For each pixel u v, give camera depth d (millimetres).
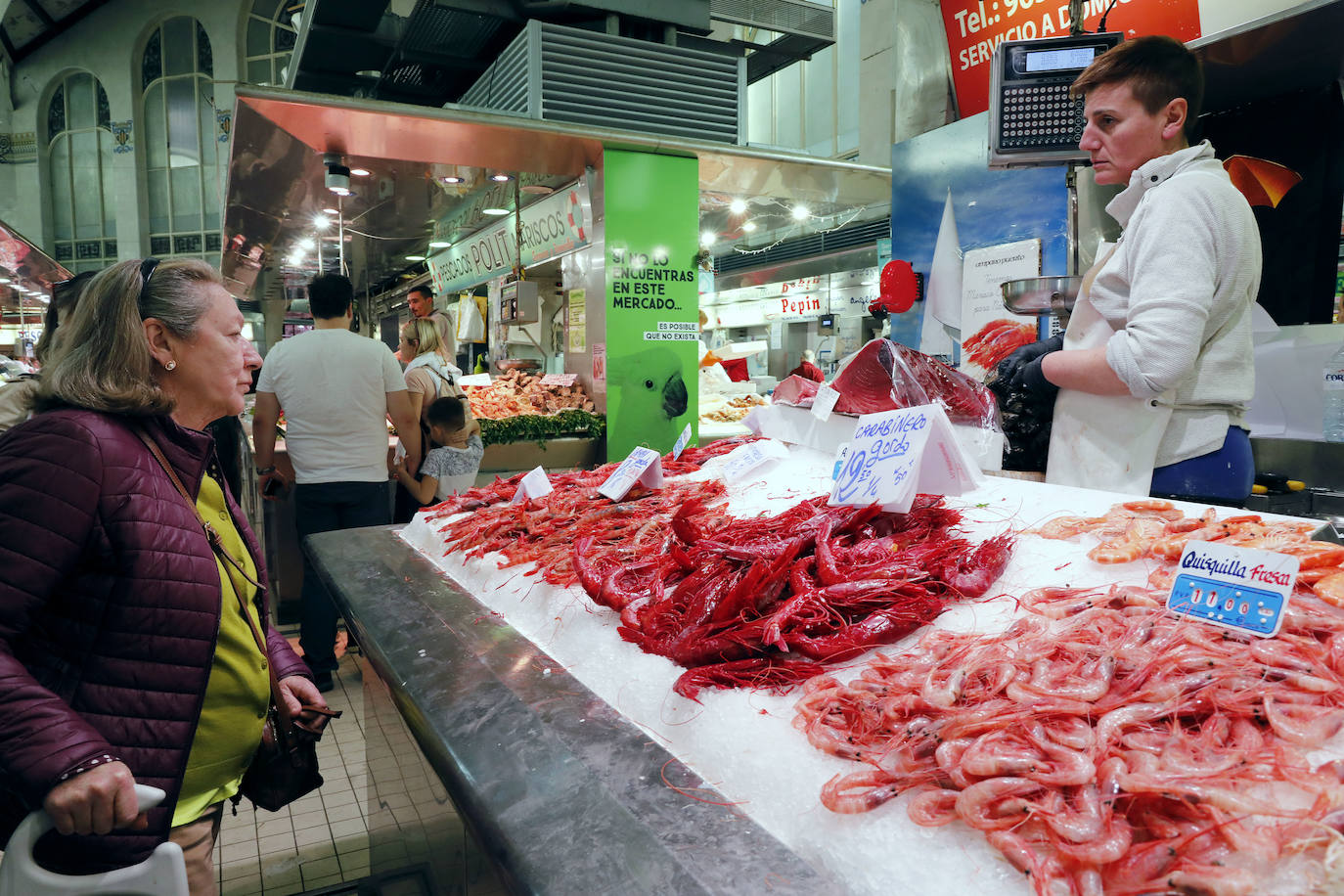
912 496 1463
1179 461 1740
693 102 5281
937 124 5492
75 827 1137
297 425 3678
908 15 5391
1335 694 775
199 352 1499
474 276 8023
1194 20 3707
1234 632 936
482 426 4801
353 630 1698
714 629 1179
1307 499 2682
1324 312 3160
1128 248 1725
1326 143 3049
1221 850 631
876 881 725
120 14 21000
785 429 2512
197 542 1426
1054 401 1988
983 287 3887
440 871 1472
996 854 709
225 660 1561
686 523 1609
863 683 971
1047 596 1146
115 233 22328
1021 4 4637
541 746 1020
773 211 7273
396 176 5484
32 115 21984
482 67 6336
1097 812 666
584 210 5238
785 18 7398
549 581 1605
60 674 1328
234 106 4078
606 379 5039
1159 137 1742
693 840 794
